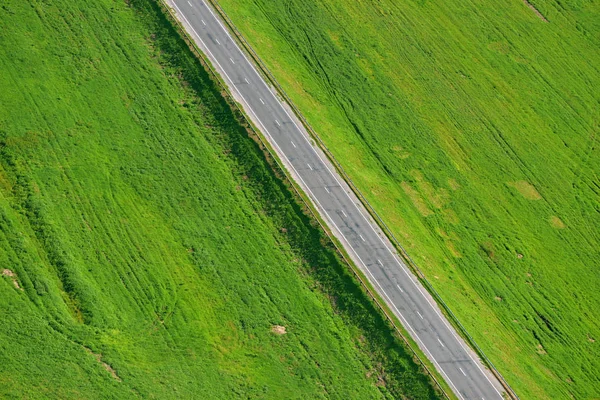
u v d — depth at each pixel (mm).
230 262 67875
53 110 72125
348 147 79500
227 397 61000
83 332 60812
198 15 81500
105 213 67562
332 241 69625
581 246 81875
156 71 77188
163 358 61688
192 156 72875
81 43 77062
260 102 77125
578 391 71500
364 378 64625
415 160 81625
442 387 64562
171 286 65375
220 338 63969
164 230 68125
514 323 73750
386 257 70750
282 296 67125
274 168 72812
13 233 63844
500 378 66625
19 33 75938
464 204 80375
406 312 68062
